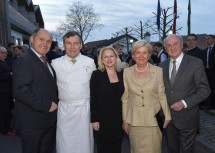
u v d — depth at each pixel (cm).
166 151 555
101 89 388
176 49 376
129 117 389
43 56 383
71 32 391
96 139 397
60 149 398
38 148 376
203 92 374
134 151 394
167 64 395
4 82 685
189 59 383
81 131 395
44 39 370
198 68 376
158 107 383
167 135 412
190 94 382
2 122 690
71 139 393
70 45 386
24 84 351
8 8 1947
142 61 376
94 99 389
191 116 386
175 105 371
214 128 683
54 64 397
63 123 392
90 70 401
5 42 1847
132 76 385
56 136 404
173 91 382
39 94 362
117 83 390
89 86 397
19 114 370
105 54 387
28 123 365
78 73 392
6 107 691
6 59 773
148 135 381
